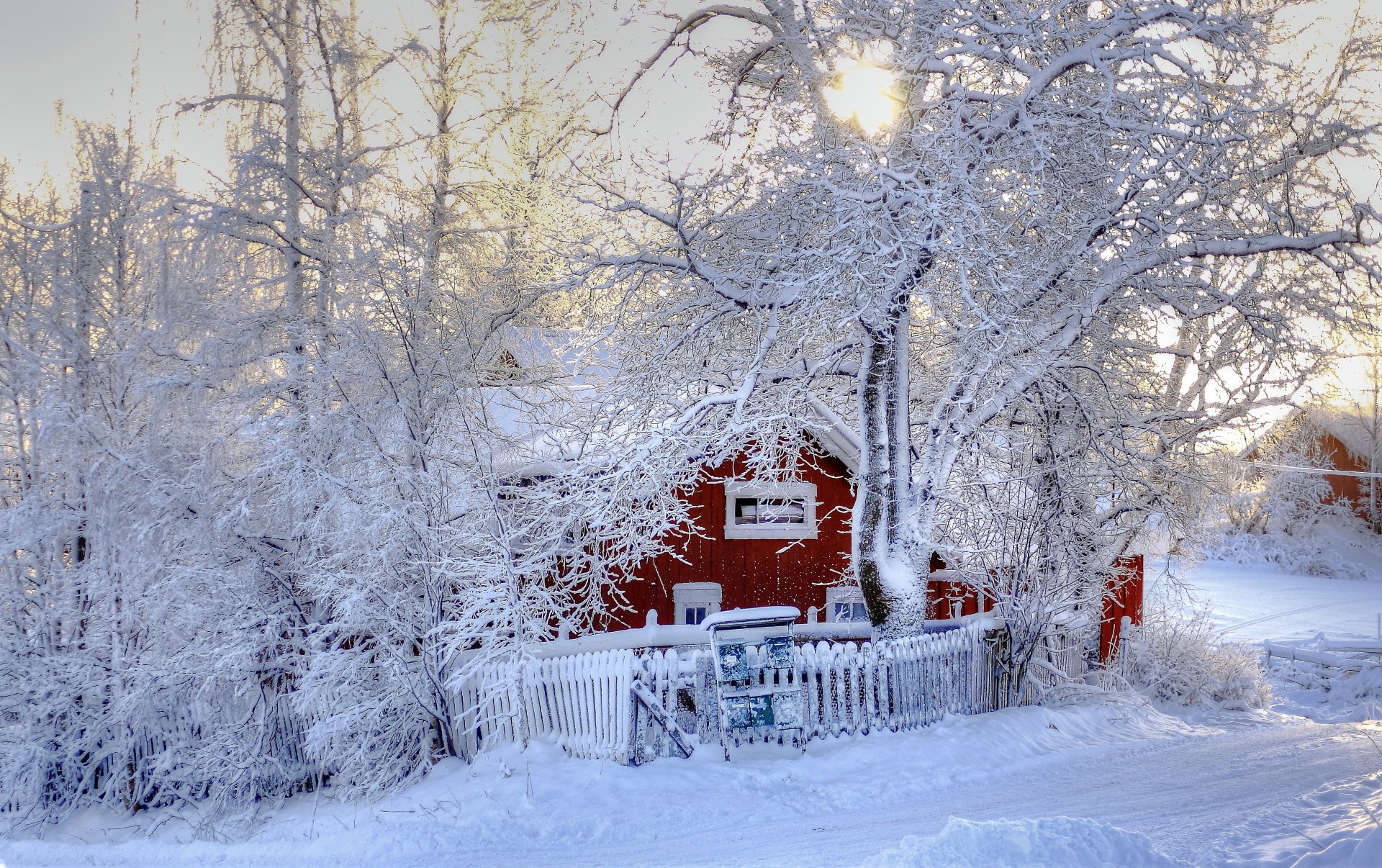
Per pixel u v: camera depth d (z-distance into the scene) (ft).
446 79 65.92
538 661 43.19
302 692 42.68
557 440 53.67
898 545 47.80
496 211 60.49
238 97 59.77
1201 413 54.49
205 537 46.29
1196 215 48.01
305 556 46.75
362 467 47.47
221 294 53.01
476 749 44.34
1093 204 47.32
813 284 42.78
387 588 45.98
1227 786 33.99
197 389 49.01
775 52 52.03
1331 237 44.21
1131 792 33.88
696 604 64.23
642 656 40.04
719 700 40.04
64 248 53.72
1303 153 47.57
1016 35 43.57
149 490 46.62
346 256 52.90
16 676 47.85
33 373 51.67
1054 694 52.47
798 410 54.39
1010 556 50.34
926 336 55.26
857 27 46.34
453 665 45.96
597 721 40.50
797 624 56.44
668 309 48.03
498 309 54.13
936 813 32.68
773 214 46.44
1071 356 49.88
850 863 27.30
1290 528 181.16
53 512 49.57
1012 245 47.52
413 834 33.91
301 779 46.85
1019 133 43.06
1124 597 62.03
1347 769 35.81
